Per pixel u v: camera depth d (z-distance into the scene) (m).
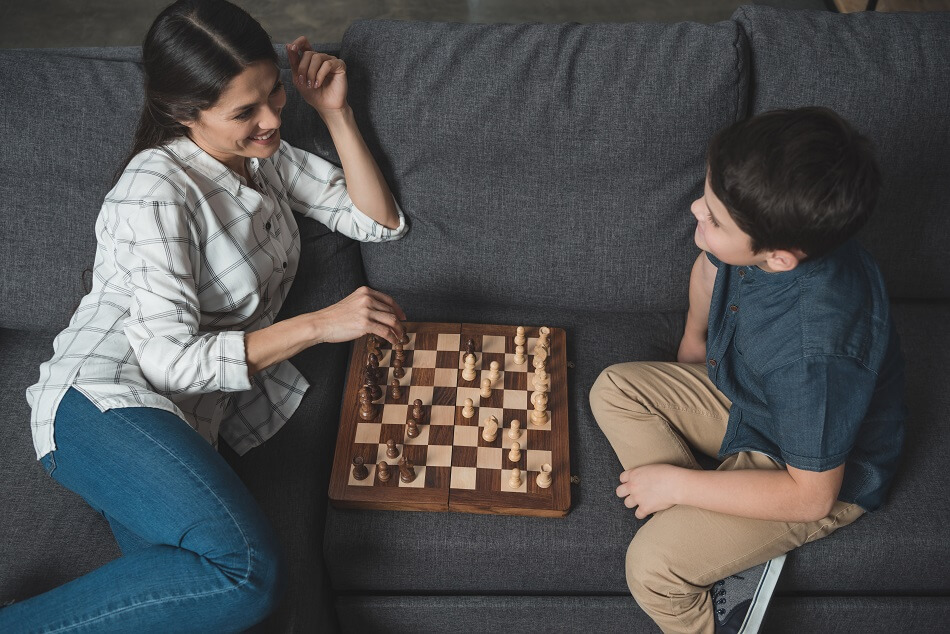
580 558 1.51
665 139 1.70
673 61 1.67
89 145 1.70
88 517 1.50
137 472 1.33
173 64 1.33
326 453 1.65
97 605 1.26
